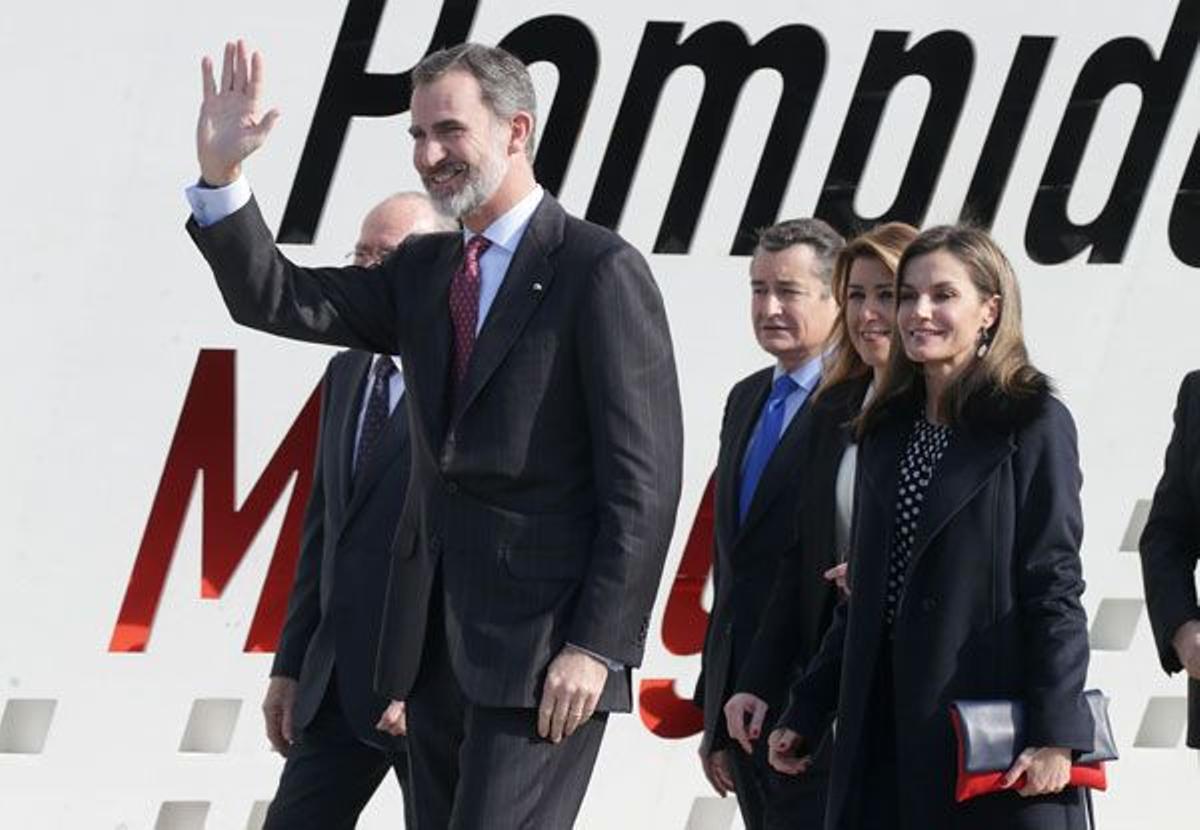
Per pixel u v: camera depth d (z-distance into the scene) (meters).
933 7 24.25
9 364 22.02
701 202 23.73
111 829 22.56
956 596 17.11
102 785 22.48
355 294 17.89
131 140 22.20
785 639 19.73
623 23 23.45
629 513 17.28
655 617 23.77
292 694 21.77
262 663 22.83
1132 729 24.95
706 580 23.91
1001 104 24.47
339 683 21.02
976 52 24.38
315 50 22.72
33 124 22.00
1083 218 24.73
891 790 17.52
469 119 17.33
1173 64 24.88
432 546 17.70
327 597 21.27
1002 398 17.25
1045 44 24.55
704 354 23.80
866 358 19.19
